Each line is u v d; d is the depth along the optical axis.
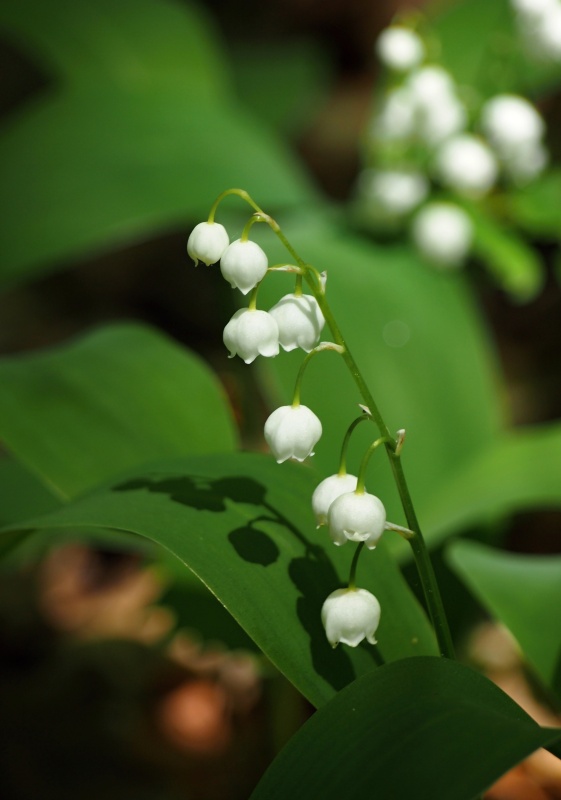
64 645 0.65
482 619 0.59
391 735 0.34
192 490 0.38
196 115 0.65
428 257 0.59
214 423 0.44
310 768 0.34
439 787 0.32
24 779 0.55
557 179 0.64
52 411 0.43
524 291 0.59
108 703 0.60
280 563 0.37
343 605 0.36
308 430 0.36
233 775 0.55
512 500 0.46
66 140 0.61
